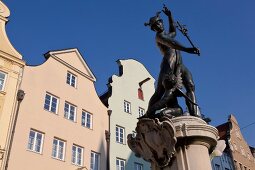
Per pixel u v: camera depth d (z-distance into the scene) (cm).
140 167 2034
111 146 1928
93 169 1769
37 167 1486
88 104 1923
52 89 1739
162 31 557
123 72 2331
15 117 1488
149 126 464
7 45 1625
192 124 446
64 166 1608
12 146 1423
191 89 530
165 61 546
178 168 434
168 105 517
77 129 1775
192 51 509
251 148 3531
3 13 1702
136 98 2305
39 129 1576
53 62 1819
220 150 501
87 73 2014
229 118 3312
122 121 2089
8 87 1529
